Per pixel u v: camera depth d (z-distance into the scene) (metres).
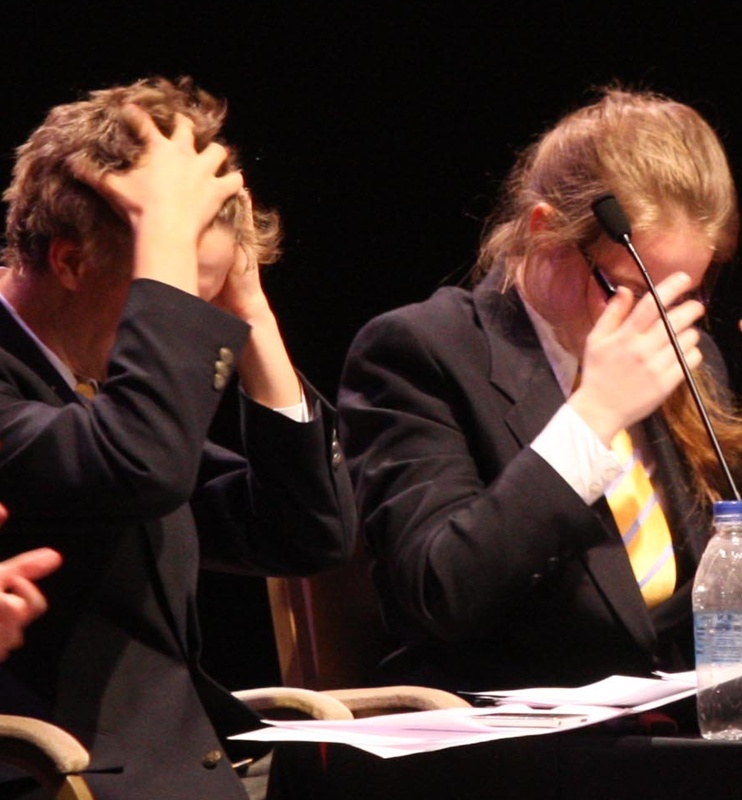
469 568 6.78
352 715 6.54
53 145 6.08
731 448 7.82
